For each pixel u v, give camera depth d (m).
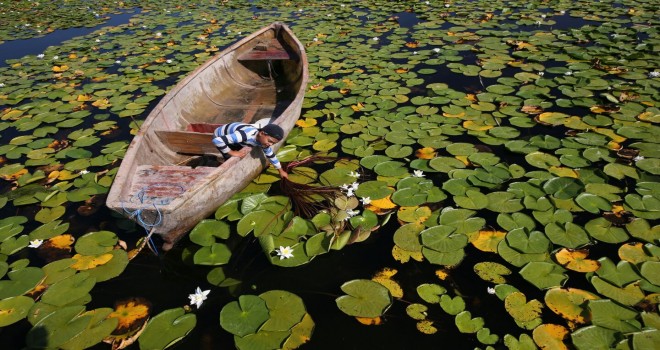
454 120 5.11
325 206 3.87
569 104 5.23
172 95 4.94
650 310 2.71
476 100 5.57
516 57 6.95
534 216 3.53
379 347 2.70
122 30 10.04
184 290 3.20
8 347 2.83
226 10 11.55
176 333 2.80
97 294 3.18
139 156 3.95
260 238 3.38
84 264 3.36
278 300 2.98
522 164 4.26
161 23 10.46
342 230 3.56
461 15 9.45
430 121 5.13
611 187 3.79
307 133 5.07
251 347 2.67
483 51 7.23
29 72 7.67
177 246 3.57
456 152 4.45
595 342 2.55
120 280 3.29
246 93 6.23
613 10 8.91
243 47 6.63
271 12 11.01
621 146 4.36
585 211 3.57
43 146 5.16
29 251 3.57
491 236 3.39
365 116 5.39
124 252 3.48
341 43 8.25
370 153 4.59
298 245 3.43
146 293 3.18
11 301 3.06
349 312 2.88
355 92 6.08
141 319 2.95
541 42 7.40
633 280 2.91
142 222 3.26
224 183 3.67
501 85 5.91
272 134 3.72
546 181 3.86
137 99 6.22
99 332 2.84
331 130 5.10
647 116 4.83
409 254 3.32
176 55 8.03
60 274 3.27
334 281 3.19
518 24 8.52
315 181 4.19
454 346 2.69
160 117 4.61
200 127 4.78
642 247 3.16
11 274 3.28
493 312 2.87
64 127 5.57
